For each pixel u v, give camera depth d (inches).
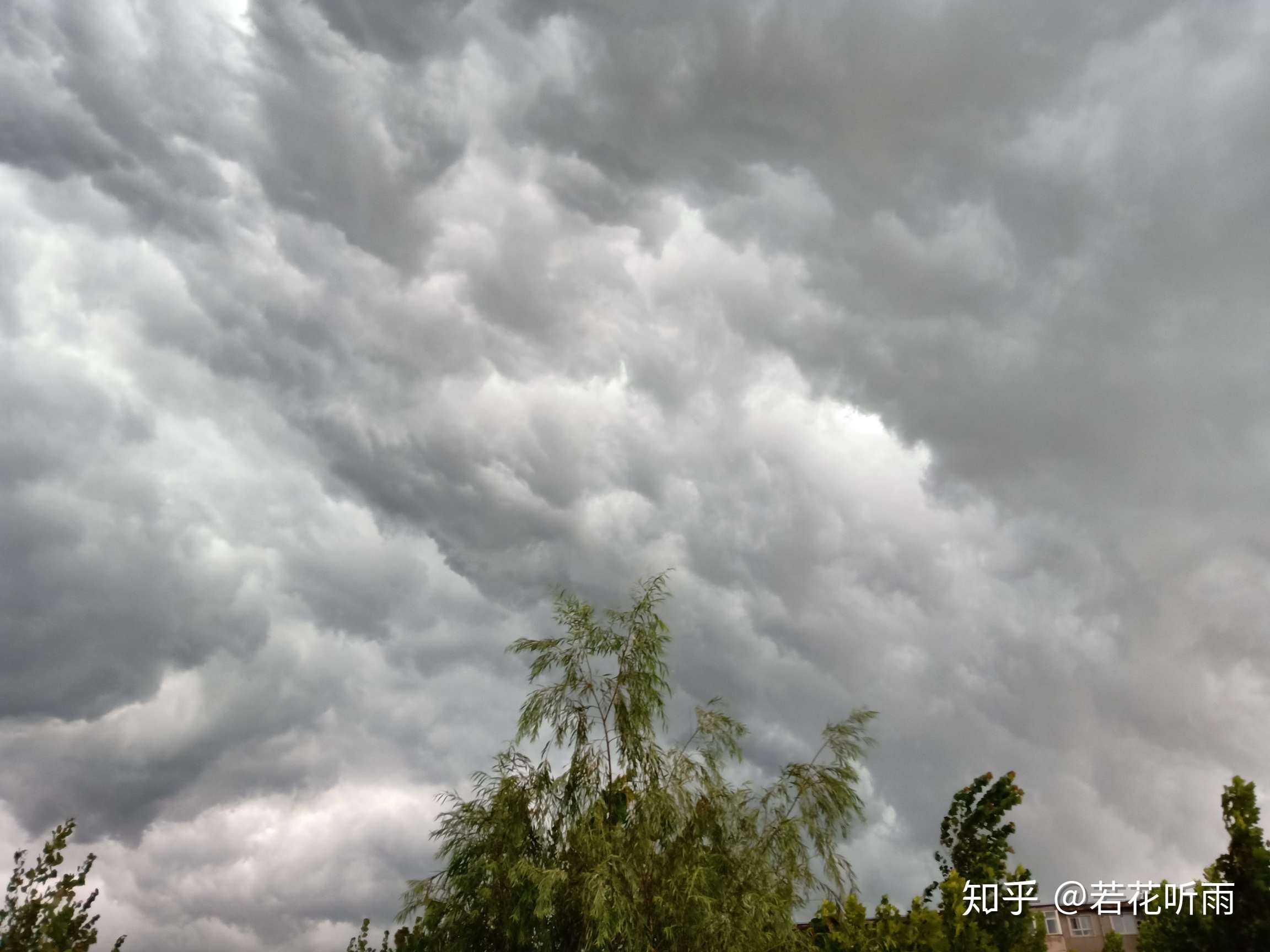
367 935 973.8
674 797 621.9
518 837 603.8
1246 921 535.2
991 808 746.8
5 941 453.4
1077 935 1010.7
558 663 703.7
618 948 550.0
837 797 666.2
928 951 645.9
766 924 602.5
